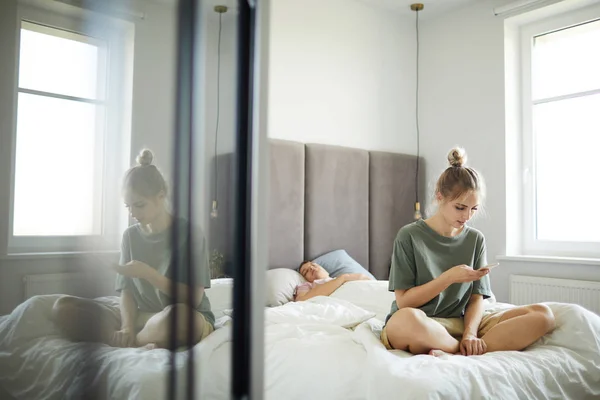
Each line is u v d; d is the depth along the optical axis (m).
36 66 0.25
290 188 2.85
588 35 2.98
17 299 0.25
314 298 2.18
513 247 3.16
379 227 3.28
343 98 3.24
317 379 1.43
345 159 3.12
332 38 3.20
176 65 0.35
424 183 3.58
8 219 0.24
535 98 3.21
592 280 2.73
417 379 1.24
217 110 0.43
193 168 0.37
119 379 0.30
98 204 0.28
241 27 0.50
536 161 3.19
